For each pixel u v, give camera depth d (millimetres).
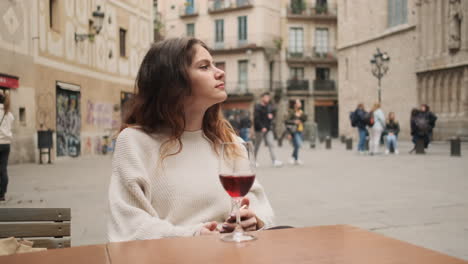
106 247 1348
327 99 45938
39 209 2119
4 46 13500
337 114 47094
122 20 22359
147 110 2102
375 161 14109
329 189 8047
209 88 2049
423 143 17094
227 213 2066
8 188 8430
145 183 1937
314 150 21484
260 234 1478
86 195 7520
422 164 12664
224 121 2340
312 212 5930
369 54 34969
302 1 45188
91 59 19375
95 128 19781
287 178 9820
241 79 44406
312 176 10172
